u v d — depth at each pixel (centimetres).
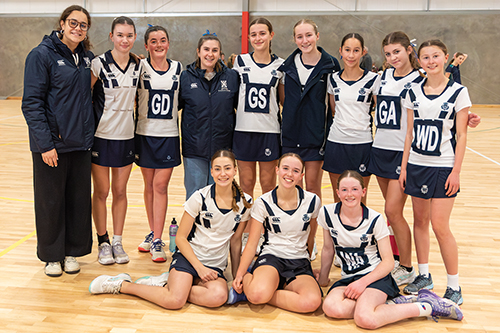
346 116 328
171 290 276
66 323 258
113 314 269
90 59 314
